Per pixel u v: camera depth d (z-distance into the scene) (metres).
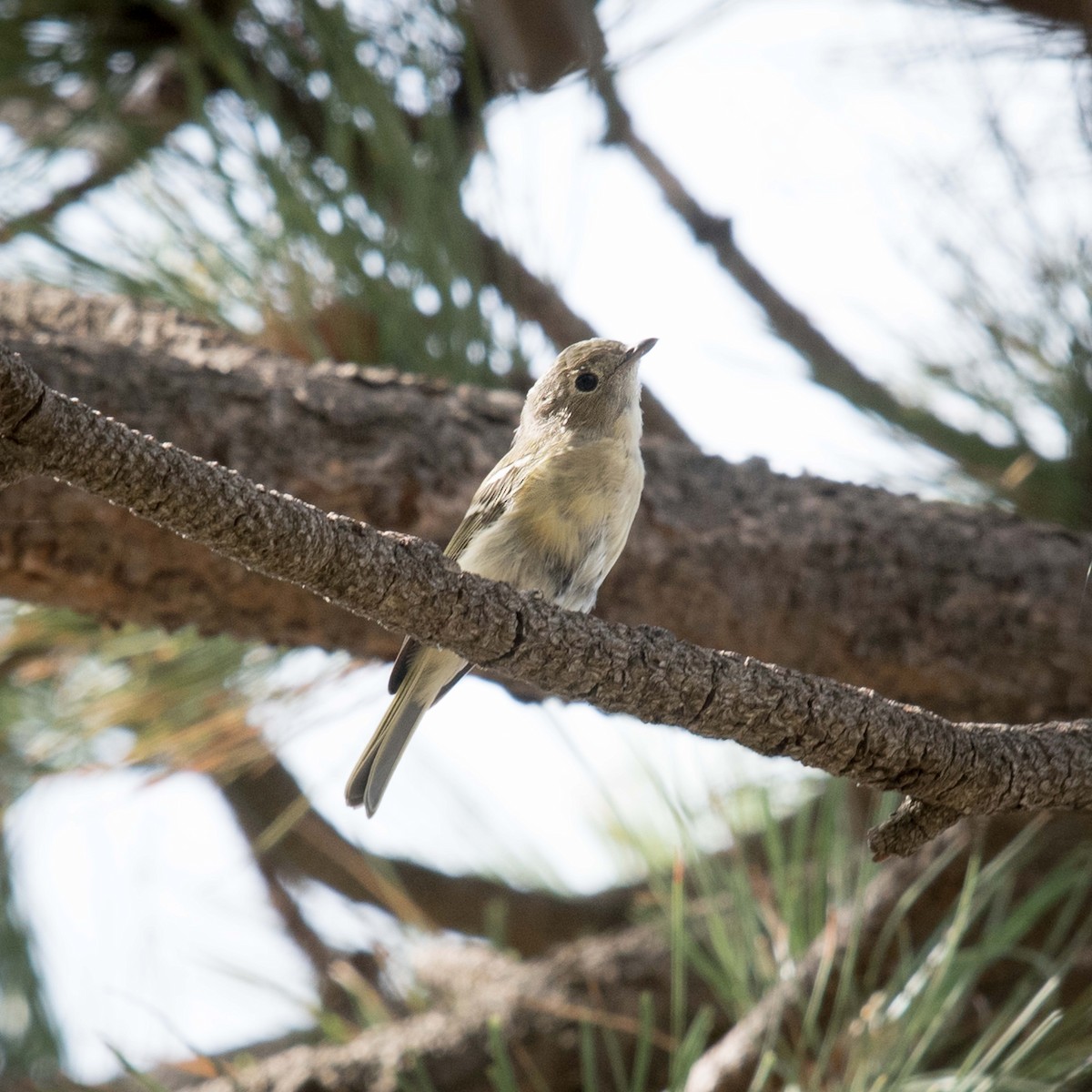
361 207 8.19
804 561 8.08
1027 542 8.09
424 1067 8.71
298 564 4.58
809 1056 7.05
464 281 8.23
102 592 7.44
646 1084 8.93
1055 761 5.01
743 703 4.90
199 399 7.60
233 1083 6.92
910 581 8.06
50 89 8.84
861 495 8.33
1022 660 8.00
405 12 8.52
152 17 8.81
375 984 10.42
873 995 6.95
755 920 7.59
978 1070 6.35
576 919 10.20
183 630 7.93
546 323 8.84
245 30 8.64
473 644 4.87
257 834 10.27
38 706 9.33
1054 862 8.29
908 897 7.16
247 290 8.27
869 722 4.91
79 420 4.20
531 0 7.72
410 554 4.75
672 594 8.10
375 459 7.79
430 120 8.34
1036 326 7.60
